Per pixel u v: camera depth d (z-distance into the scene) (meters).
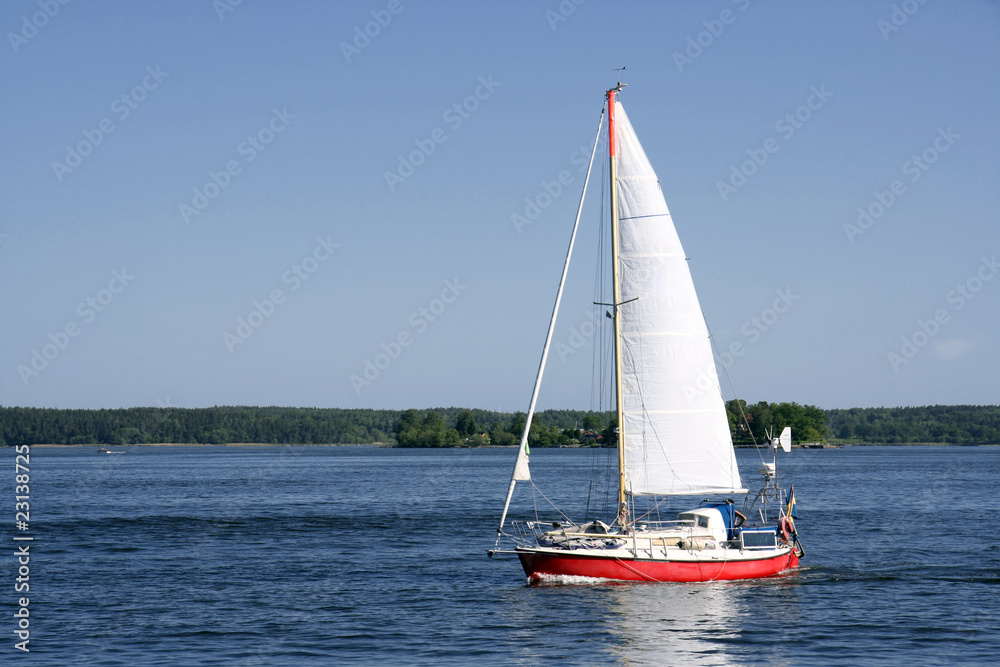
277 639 46.41
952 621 49.25
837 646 44.56
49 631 48.16
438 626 48.72
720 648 44.25
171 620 50.56
